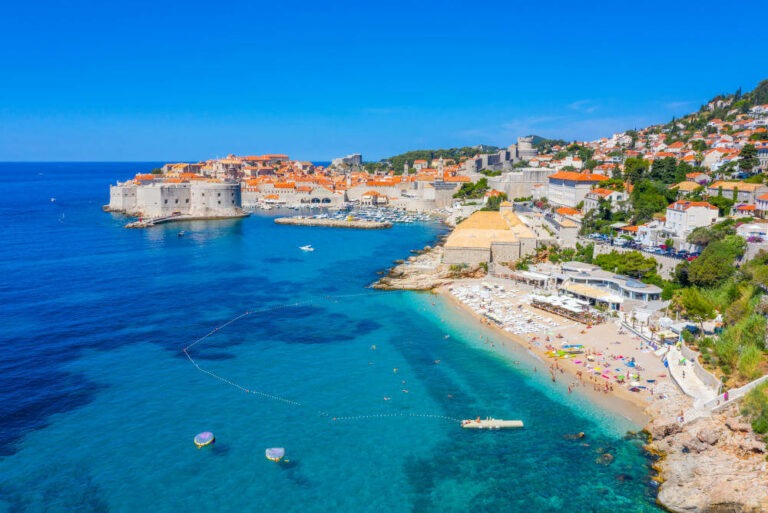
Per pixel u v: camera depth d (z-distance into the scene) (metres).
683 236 141.00
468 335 104.44
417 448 67.31
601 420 72.38
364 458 65.38
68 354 94.44
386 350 97.44
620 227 161.88
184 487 59.88
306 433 70.56
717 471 58.72
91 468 62.69
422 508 57.03
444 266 154.50
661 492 58.09
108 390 81.38
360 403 78.19
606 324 105.75
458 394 80.50
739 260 111.94
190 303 125.94
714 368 77.56
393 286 140.00
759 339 75.69
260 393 81.19
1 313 116.00
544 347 96.56
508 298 126.81
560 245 158.75
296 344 100.69
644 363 87.31
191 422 72.88
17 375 85.81
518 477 61.62
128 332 105.94
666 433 66.69
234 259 177.25
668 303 107.12
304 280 148.75
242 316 116.75
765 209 137.75
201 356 94.69
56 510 55.81
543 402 77.50
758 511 52.78
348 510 56.81
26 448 66.12
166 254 184.00
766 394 63.47
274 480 61.31
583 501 57.69
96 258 175.12
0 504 56.38
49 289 135.75
